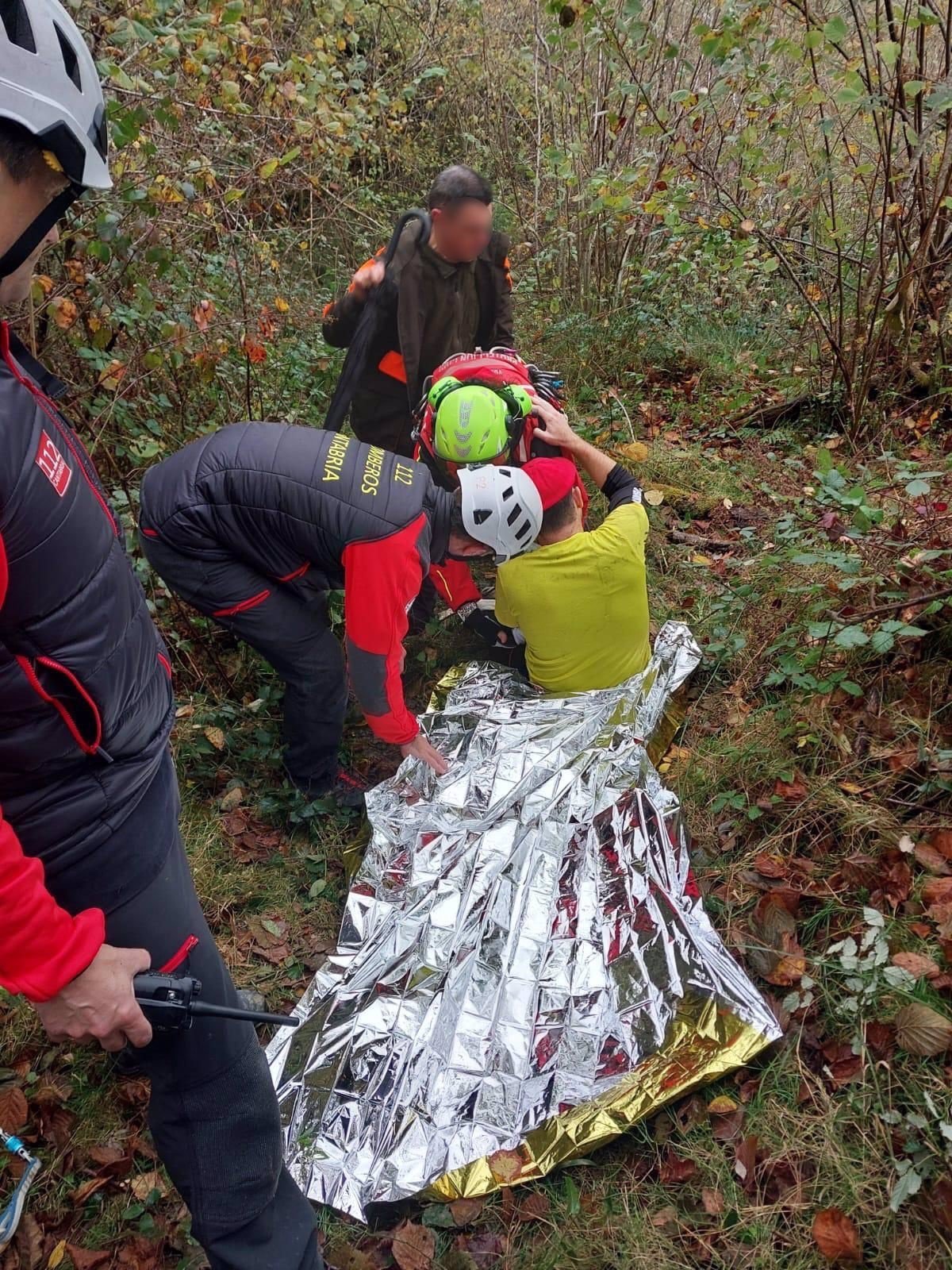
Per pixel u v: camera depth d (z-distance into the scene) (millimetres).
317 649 2559
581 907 2248
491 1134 1888
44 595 1123
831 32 3211
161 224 2959
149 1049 1419
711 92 3643
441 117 6844
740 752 2625
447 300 3088
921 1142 1704
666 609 3344
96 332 2770
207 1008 1314
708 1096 1913
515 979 2107
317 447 2322
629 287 5152
